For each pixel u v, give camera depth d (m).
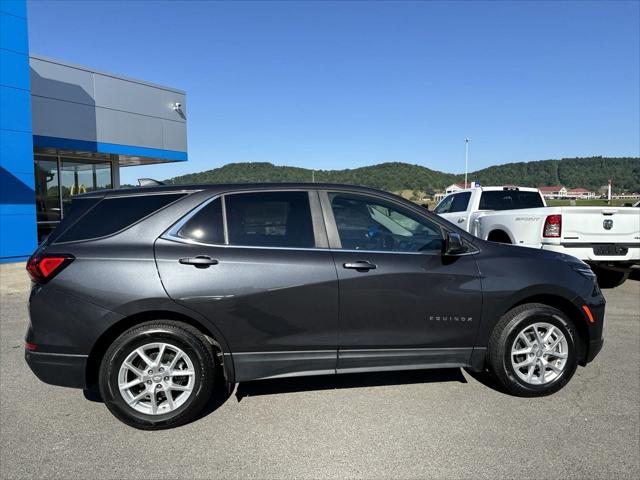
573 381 4.15
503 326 3.78
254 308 3.41
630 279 9.49
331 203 3.75
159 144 16.67
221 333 3.39
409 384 4.12
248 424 3.42
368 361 3.63
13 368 4.54
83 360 3.27
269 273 3.44
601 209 7.23
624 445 3.09
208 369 3.40
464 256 3.80
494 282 3.73
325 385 4.10
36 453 3.05
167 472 2.84
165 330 3.32
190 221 3.51
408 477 2.77
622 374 4.30
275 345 3.48
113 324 3.27
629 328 5.79
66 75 13.82
